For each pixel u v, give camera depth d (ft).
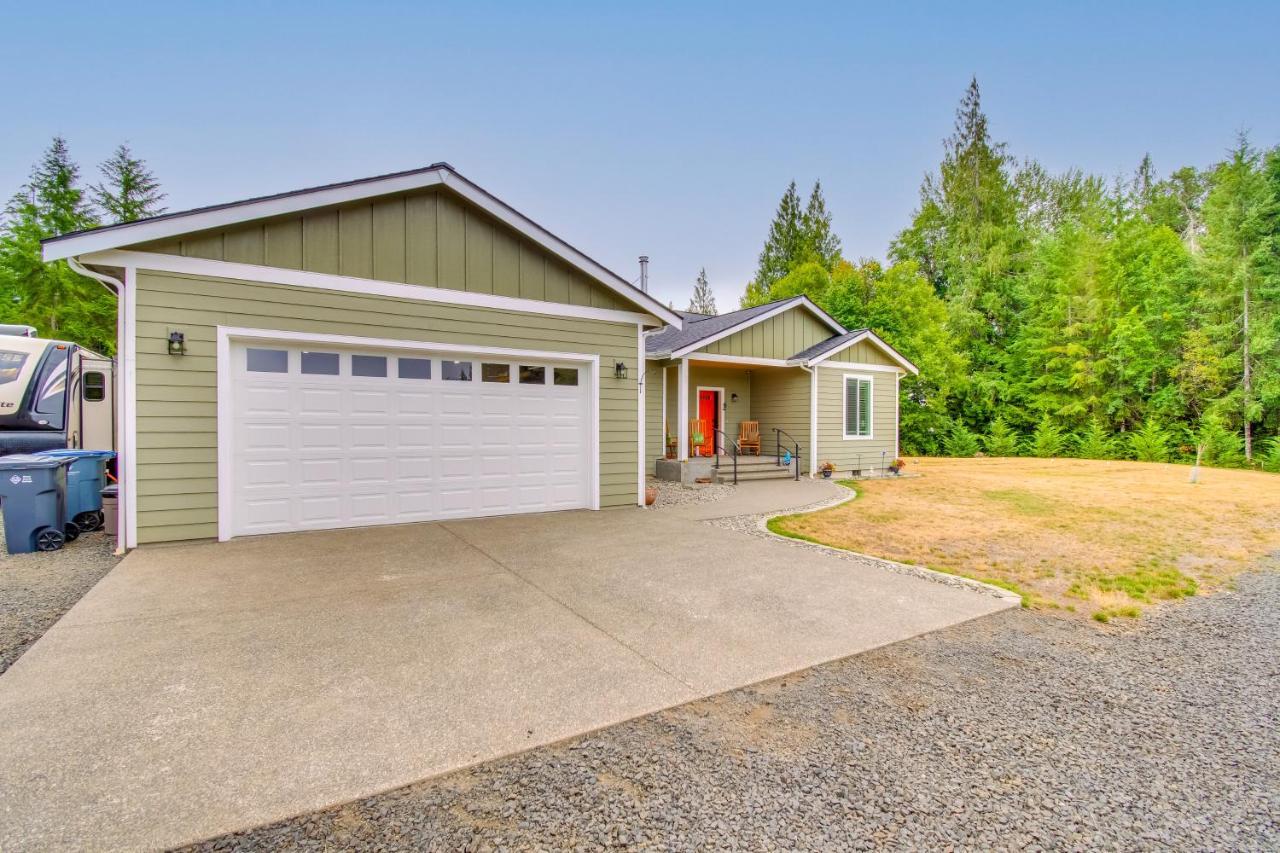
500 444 26.86
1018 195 102.32
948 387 75.10
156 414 19.80
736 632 12.92
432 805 6.98
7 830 6.28
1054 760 8.27
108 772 7.41
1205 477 48.24
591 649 11.83
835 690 10.29
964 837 6.61
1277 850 6.48
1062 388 74.43
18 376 28.25
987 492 39.06
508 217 25.77
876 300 77.82
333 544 20.76
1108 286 72.38
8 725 8.56
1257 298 61.67
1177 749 8.64
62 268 66.13
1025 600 15.69
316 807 6.86
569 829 6.61
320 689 9.88
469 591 15.60
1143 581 17.95
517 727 8.77
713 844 6.41
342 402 23.20
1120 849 6.48
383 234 23.56
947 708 9.74
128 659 11.03
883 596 15.79
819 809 7.05
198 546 20.08
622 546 21.25
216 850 6.15
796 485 42.68
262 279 21.29
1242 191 62.69
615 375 29.81
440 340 24.81
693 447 47.06
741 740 8.58
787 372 50.65
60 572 17.47
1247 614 15.10
